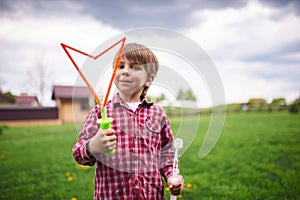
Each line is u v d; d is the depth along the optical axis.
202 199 2.56
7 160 4.38
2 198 2.68
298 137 5.91
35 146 5.69
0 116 10.86
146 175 1.32
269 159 4.13
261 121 8.95
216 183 3.03
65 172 3.57
